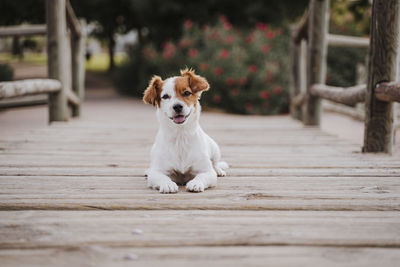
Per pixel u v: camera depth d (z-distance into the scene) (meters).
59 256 1.75
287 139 4.90
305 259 1.73
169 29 13.56
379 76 3.86
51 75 6.05
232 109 10.80
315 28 5.90
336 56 11.16
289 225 2.10
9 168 3.32
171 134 2.89
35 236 1.94
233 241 1.89
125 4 15.00
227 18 13.19
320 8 5.87
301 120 7.59
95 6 14.95
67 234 1.97
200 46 11.92
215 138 5.00
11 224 2.10
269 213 2.29
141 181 2.97
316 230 2.03
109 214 2.26
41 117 8.69
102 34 20.64
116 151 4.12
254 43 11.16
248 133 5.38
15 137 4.86
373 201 2.48
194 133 2.91
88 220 2.16
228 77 10.32
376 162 3.60
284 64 10.87
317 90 5.66
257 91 10.42
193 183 2.70
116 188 2.77
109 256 1.75
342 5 13.19
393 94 3.50
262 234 1.98
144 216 2.23
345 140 4.82
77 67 7.63
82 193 2.63
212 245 1.88
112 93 14.69
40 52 11.16
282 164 3.54
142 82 13.22
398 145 5.42
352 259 1.74
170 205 2.39
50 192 2.65
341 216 2.24
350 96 4.43
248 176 3.15
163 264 1.68
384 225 2.11
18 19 13.68
